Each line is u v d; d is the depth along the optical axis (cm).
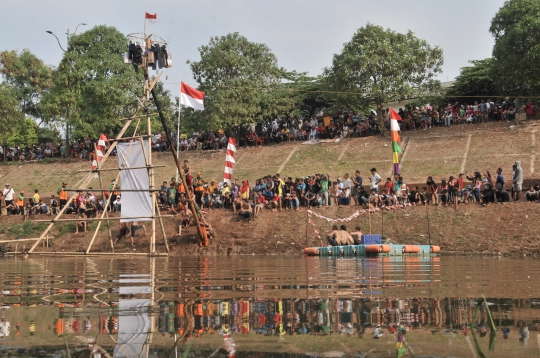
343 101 4250
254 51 4644
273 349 364
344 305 556
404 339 393
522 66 3584
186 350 363
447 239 2433
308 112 5412
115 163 4803
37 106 6475
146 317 492
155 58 2384
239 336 405
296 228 2769
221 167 4338
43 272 1210
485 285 772
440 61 4125
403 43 4184
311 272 1091
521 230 2352
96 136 4816
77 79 4766
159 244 2859
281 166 4141
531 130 3609
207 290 723
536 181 3028
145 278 976
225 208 3092
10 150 5397
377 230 2622
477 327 434
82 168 4834
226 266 1405
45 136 6600
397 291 688
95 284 852
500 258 1891
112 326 452
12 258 2312
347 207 2858
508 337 397
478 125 3922
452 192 2688
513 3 3716
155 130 5000
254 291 701
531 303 570
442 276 959
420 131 4097
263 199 2961
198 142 4784
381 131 4169
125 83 4734
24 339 404
